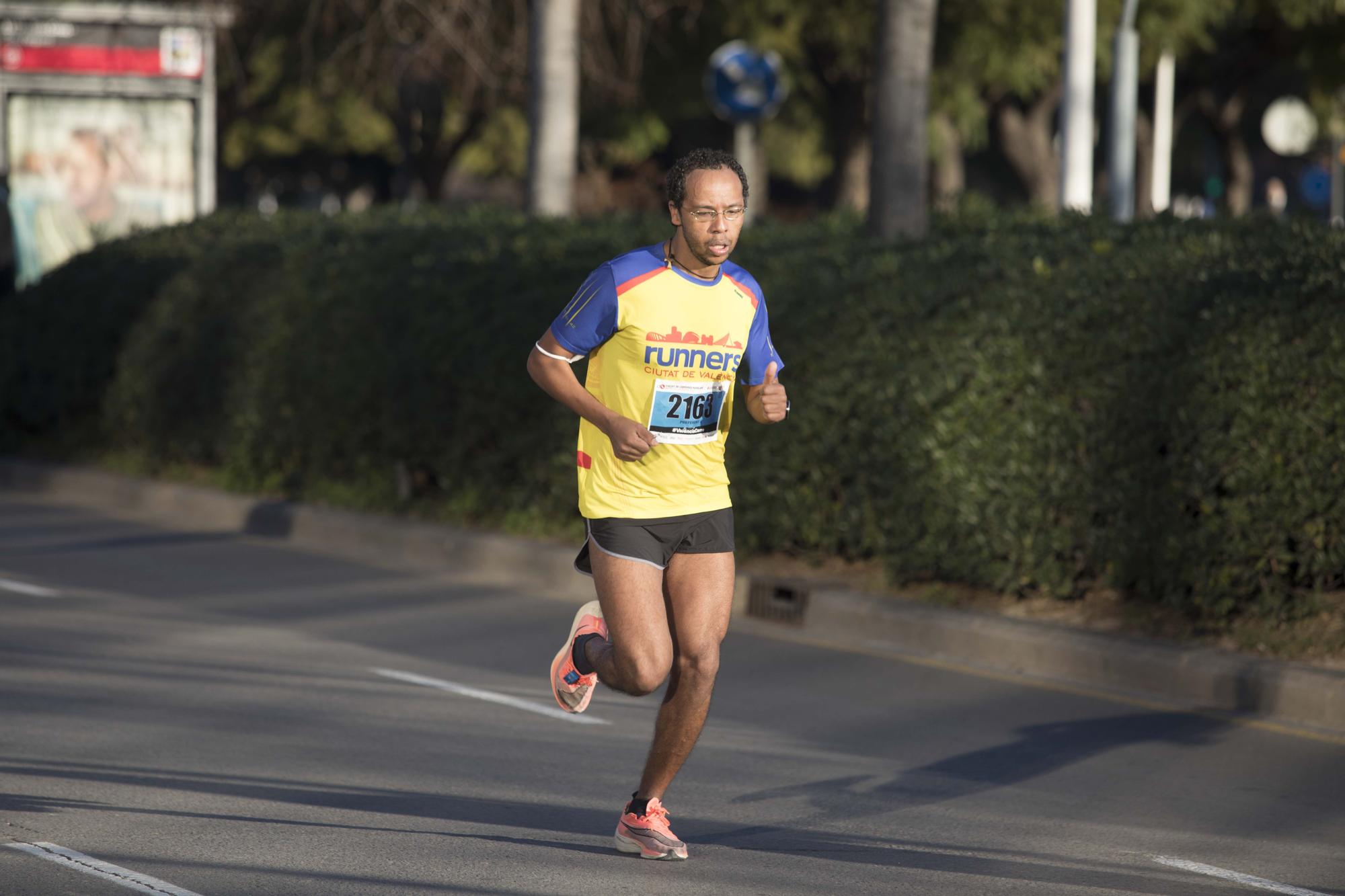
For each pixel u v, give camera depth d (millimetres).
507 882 20828
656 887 20844
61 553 46906
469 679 33062
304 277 53875
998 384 37500
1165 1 92812
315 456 53438
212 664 33500
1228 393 33875
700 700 21234
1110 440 35750
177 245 62531
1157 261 36500
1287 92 154625
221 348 56312
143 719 28844
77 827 22609
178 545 49000
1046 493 36688
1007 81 98625
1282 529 33219
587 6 87250
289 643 35875
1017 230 45688
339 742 27766
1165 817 24953
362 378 51406
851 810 24859
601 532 21031
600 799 24953
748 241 50188
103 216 80375
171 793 24375
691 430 21016
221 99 125562
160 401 58375
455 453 49000
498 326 47750
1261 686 31719
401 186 126125
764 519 42500
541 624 39031
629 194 100000
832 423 40906
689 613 21203
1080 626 36031
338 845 22141
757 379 21688
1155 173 116875
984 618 36844
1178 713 31625
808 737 29359
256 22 102562
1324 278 33375
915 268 41188
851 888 21094
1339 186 119500
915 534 38938
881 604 38406
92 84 79000
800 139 149000
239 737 27844
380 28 93562
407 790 24984
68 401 61969
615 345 20906
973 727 30359
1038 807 25281
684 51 107875
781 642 38062
